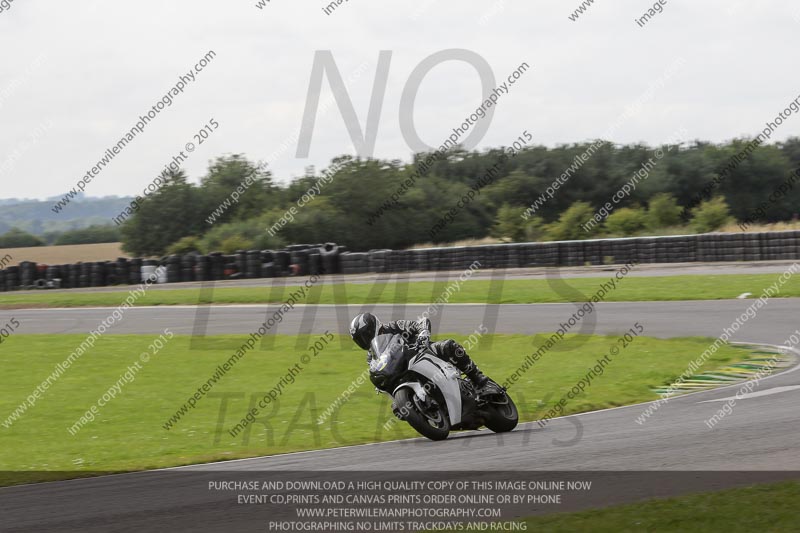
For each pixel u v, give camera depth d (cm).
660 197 14688
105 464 3284
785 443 2700
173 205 18162
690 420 3244
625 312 7181
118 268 14038
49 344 7500
